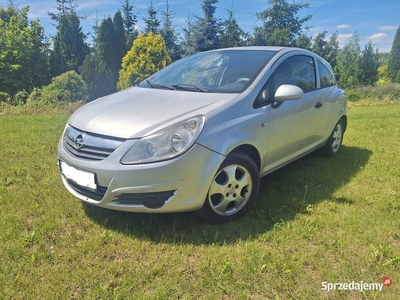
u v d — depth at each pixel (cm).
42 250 244
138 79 1594
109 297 201
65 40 2427
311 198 333
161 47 1639
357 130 662
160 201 250
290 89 308
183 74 365
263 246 251
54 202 315
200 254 243
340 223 283
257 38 2464
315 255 242
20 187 348
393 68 2366
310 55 417
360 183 378
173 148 245
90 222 282
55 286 208
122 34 2375
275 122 320
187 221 285
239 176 291
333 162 450
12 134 566
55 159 440
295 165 434
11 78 2012
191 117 259
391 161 455
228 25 2373
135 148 244
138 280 215
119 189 246
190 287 210
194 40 2334
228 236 264
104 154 252
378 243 255
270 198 333
